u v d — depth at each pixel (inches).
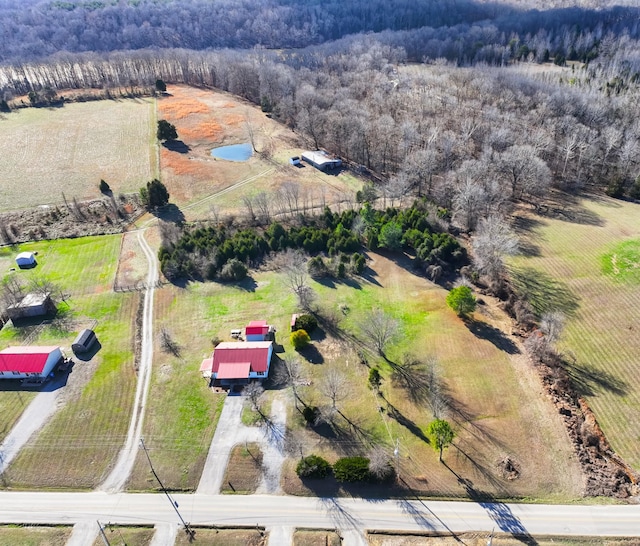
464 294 2942.9
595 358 2704.2
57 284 3481.8
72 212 4389.8
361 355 2765.7
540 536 1883.6
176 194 4685.0
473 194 3885.3
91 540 1924.2
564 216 4119.1
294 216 4215.1
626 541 1856.5
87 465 2213.3
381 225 3831.2
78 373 2709.2
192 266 3543.3
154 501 2062.0
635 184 4362.7
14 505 2060.8
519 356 2723.9
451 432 2064.5
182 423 2394.2
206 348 2861.7
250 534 1925.4
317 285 3385.8
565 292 3201.3
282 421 2389.3
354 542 1892.2
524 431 2292.1
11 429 2391.7
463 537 1892.2
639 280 3225.9
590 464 2149.4
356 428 2343.8
